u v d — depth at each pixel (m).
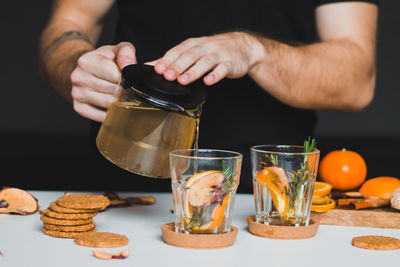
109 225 0.98
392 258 0.85
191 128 0.89
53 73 1.28
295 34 1.44
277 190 0.93
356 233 0.96
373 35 1.46
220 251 0.86
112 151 0.90
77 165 3.99
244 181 1.41
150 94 0.86
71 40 1.36
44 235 0.92
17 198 1.02
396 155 4.83
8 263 0.80
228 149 1.43
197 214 0.87
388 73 5.88
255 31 1.42
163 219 1.02
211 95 1.41
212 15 1.42
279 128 1.43
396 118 6.00
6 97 6.00
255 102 1.42
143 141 0.88
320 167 1.24
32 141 5.44
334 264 0.82
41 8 5.81
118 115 0.89
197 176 0.86
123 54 1.00
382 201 1.03
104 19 1.56
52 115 6.08
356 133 6.08
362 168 1.22
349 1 1.43
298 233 0.92
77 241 0.88
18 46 5.90
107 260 0.82
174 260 0.82
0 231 0.93
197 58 0.95
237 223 1.00
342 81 1.33
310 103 1.33
